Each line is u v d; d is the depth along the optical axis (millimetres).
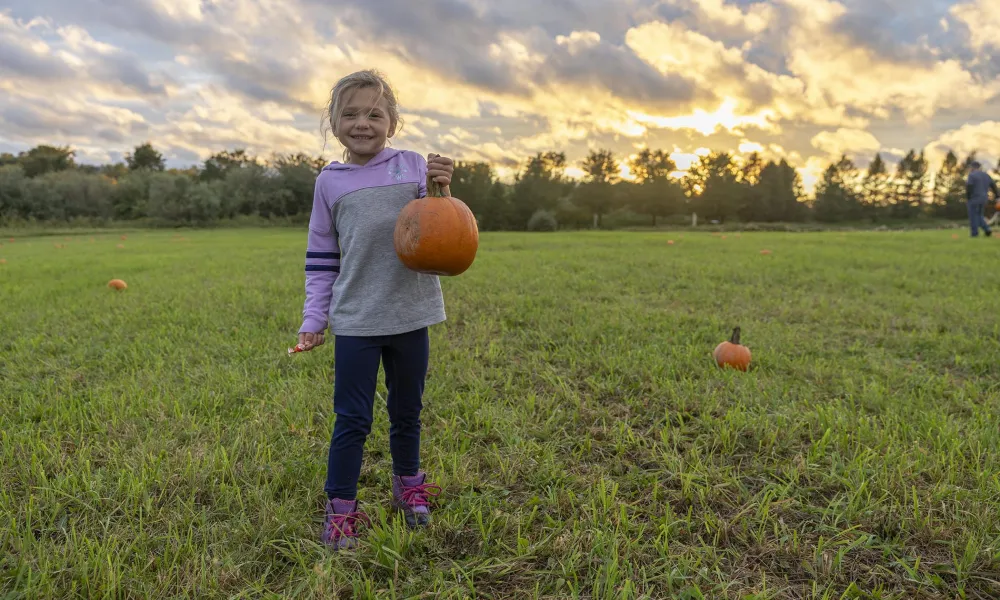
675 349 4414
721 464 2682
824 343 4809
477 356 4355
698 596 1843
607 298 6738
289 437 2986
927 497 2305
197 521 2254
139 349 4621
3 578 1923
